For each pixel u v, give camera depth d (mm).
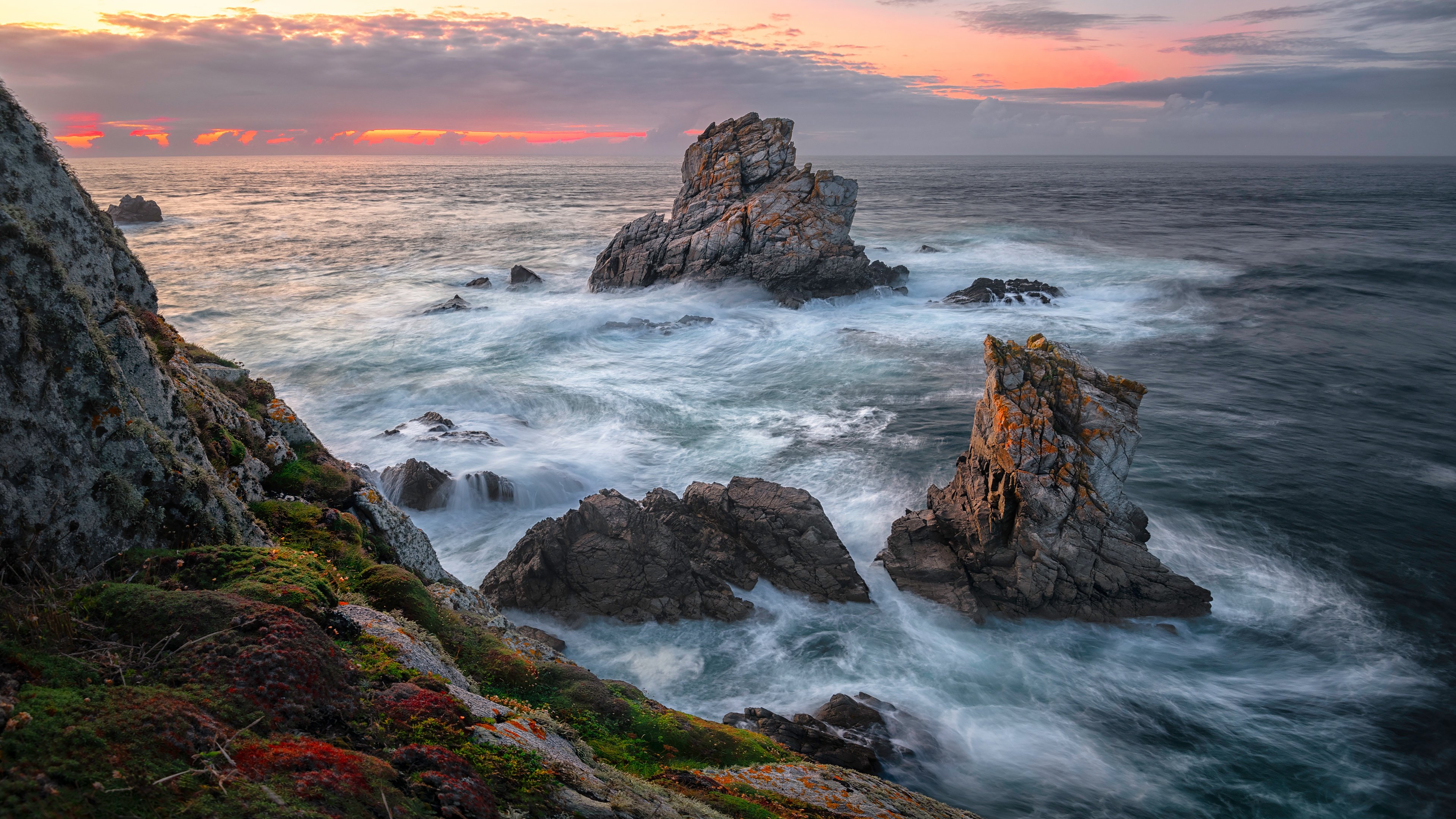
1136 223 99125
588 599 20297
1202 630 20500
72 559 7570
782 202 55000
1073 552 21016
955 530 22625
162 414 10875
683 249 55938
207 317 49156
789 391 37062
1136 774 16109
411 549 15070
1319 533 24859
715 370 40188
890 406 35031
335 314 50438
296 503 13125
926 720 17344
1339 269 64750
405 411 34031
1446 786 15820
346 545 12359
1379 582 22359
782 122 59562
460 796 5586
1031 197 145375
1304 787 15859
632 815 6934
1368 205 126938
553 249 78375
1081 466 21484
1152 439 31922
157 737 4781
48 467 7535
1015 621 20859
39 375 7578
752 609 20594
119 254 14367
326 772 5051
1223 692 18438
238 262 69438
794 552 21812
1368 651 19656
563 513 25719
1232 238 84750
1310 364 41500
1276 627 20594
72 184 10992
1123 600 20953
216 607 6352
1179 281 60312
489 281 61312
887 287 56375
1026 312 51656
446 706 6977
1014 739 16953
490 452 29141
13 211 7723
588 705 11086
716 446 30828
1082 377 22703
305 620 6531
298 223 101125
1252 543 24375
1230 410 35094
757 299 53781
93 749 4500
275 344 43562
